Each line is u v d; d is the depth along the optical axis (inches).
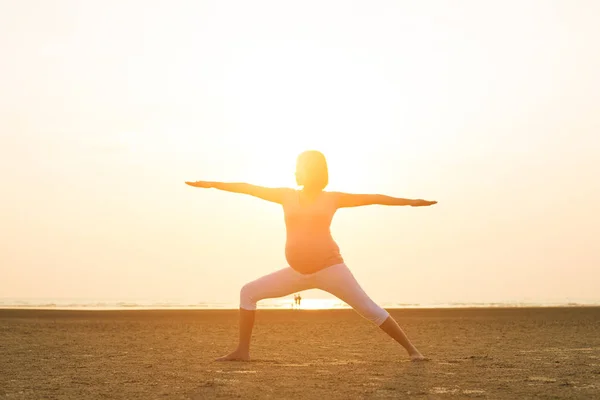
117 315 1110.4
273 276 334.0
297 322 832.3
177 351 402.0
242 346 340.8
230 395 221.6
